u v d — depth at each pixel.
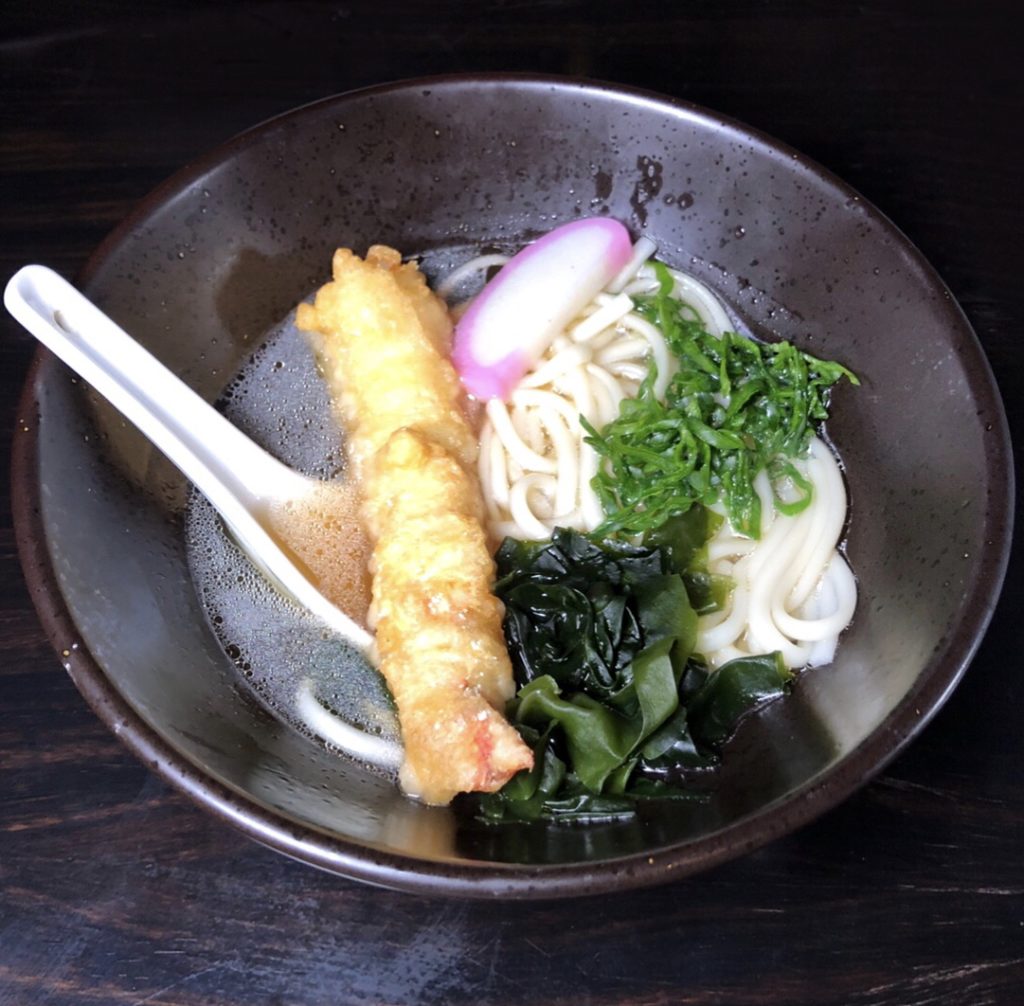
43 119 0.34
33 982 0.21
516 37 0.36
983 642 0.26
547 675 0.24
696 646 0.26
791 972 0.22
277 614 0.26
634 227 0.31
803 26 0.37
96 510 0.24
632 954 0.22
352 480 0.28
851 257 0.28
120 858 0.23
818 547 0.27
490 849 0.21
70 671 0.20
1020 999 0.21
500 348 0.29
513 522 0.28
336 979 0.21
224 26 0.37
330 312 0.28
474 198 0.31
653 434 0.28
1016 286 0.31
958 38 0.37
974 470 0.23
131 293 0.27
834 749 0.22
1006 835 0.23
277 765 0.23
